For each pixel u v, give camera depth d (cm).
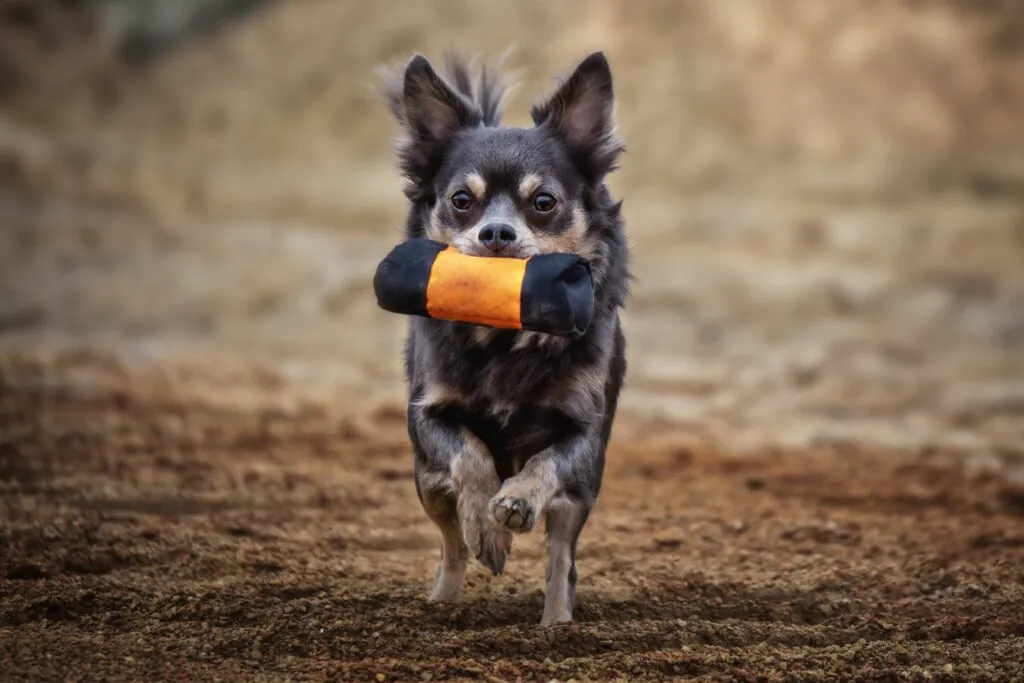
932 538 1073
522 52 4431
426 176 902
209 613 788
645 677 696
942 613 858
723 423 1697
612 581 934
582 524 811
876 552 1026
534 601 859
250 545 973
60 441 1280
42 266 2773
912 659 737
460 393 814
